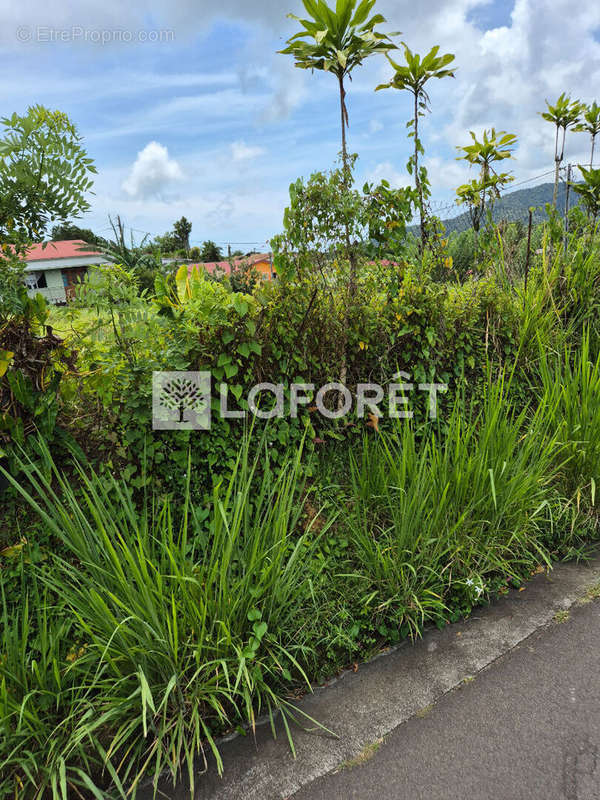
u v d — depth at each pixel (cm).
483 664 236
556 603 281
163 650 193
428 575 274
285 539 226
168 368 263
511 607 281
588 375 395
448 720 204
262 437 280
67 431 254
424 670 235
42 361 235
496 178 547
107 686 188
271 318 308
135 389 254
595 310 532
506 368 449
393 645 256
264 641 221
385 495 304
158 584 193
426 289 397
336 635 244
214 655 207
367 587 269
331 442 358
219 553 222
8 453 234
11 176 215
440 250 464
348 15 361
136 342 255
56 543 245
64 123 222
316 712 213
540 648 245
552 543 340
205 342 278
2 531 241
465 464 304
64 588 204
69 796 177
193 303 273
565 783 174
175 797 176
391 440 365
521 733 195
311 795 175
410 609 260
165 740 193
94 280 248
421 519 283
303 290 330
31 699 189
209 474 288
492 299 456
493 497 284
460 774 179
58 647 209
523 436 356
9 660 190
